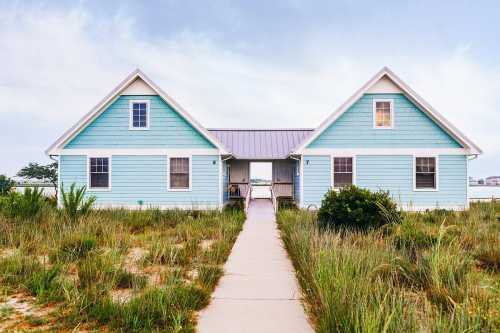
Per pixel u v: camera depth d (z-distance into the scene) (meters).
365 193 9.82
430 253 6.34
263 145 22.89
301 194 16.91
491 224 10.75
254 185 33.59
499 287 5.21
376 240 7.59
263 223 13.33
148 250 7.98
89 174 17.16
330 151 16.95
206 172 17.17
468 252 6.87
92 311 4.40
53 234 8.88
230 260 7.62
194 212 14.69
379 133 16.91
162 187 17.17
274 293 5.47
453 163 16.69
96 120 17.28
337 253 5.83
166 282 5.45
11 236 8.48
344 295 4.02
